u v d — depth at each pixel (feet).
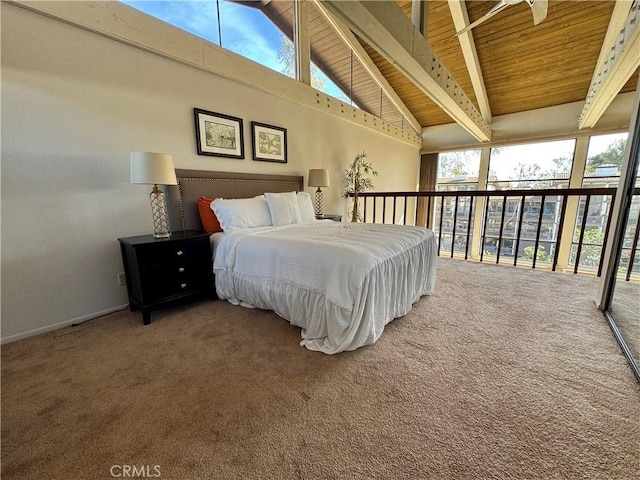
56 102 6.10
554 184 18.34
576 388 4.30
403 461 3.20
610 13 11.36
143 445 3.44
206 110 8.89
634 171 6.18
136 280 6.70
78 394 4.27
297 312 6.04
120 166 7.20
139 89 7.38
